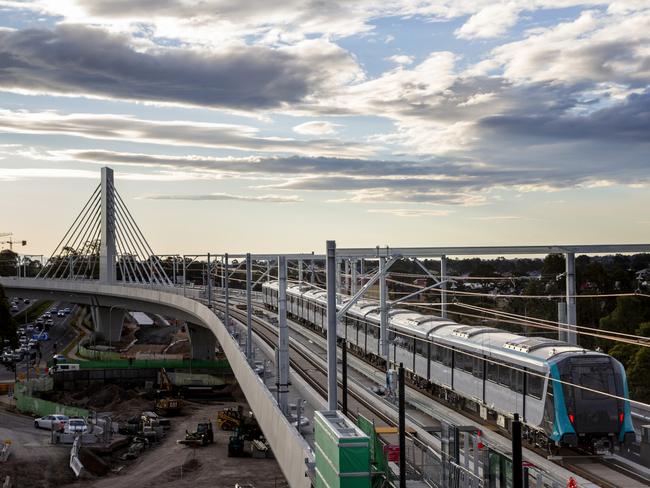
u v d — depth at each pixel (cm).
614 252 3747
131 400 9181
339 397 4866
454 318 9762
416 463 3014
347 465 2445
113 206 16162
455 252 3672
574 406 3275
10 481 5881
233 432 7662
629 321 7444
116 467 6469
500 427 3869
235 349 5594
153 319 19788
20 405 8225
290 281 9850
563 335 3831
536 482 2536
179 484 5950
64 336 15500
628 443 3359
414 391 4988
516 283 10906
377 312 5919
